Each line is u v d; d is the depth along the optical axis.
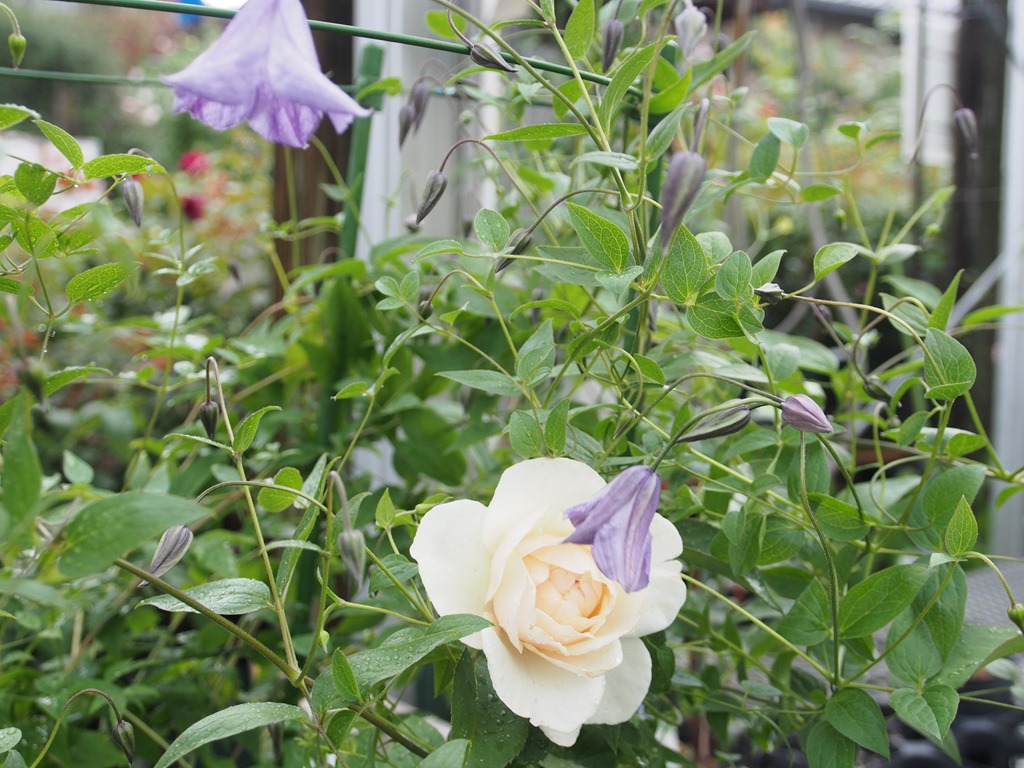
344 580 0.76
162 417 1.15
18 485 0.37
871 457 0.95
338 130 0.45
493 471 0.66
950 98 1.39
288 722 0.59
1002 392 1.27
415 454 0.70
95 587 0.68
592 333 0.50
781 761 0.76
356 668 0.43
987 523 1.24
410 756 0.54
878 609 0.50
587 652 0.45
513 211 0.69
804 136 0.59
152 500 0.37
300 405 0.81
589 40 0.53
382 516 0.49
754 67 2.73
